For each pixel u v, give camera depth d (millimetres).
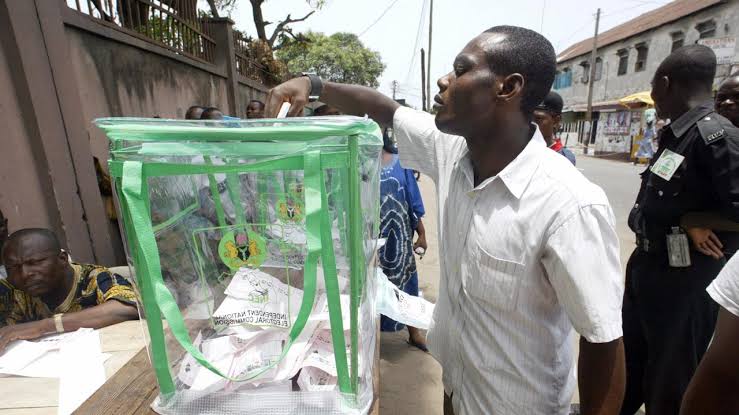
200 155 610
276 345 752
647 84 15531
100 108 2799
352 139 606
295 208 694
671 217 1484
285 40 11422
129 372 917
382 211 2283
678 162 1443
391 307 1318
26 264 1339
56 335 1269
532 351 971
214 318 758
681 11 14070
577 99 21078
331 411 706
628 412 1758
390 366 2445
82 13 2580
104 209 2609
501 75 823
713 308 1446
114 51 3012
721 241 1438
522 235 875
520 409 1008
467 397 1099
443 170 1164
